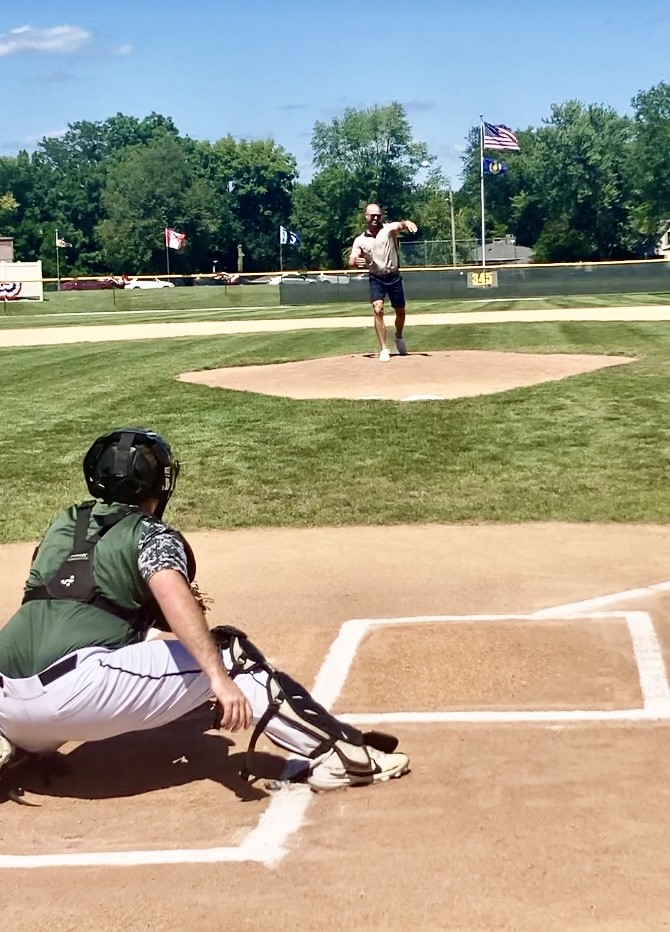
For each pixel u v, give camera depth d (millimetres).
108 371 16344
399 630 5211
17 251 102625
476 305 32625
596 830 3281
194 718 4379
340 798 3588
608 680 4500
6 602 6012
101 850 3320
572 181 88312
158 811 3570
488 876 3049
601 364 14469
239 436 10297
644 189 86250
